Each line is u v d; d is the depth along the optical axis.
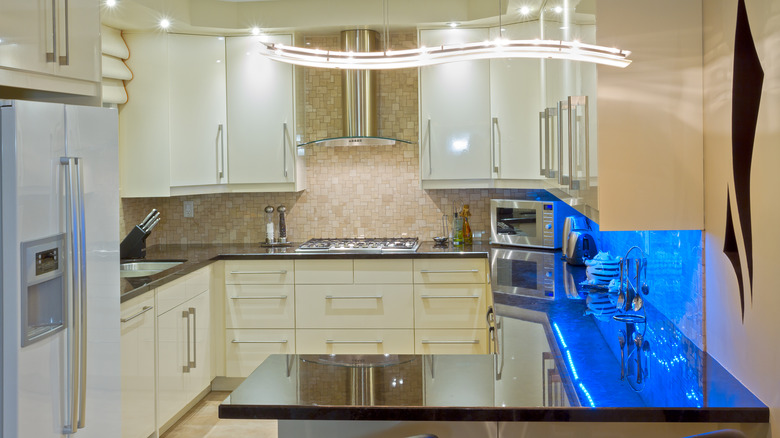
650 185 2.49
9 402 2.51
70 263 2.75
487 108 5.17
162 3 4.62
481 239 5.70
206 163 5.25
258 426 4.46
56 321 2.74
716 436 1.70
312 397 2.03
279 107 5.32
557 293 3.64
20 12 2.73
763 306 1.91
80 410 2.80
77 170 2.78
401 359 2.43
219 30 5.16
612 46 2.48
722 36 2.23
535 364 2.32
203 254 5.14
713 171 2.35
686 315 2.68
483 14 4.88
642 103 2.48
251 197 5.75
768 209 1.86
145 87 5.05
